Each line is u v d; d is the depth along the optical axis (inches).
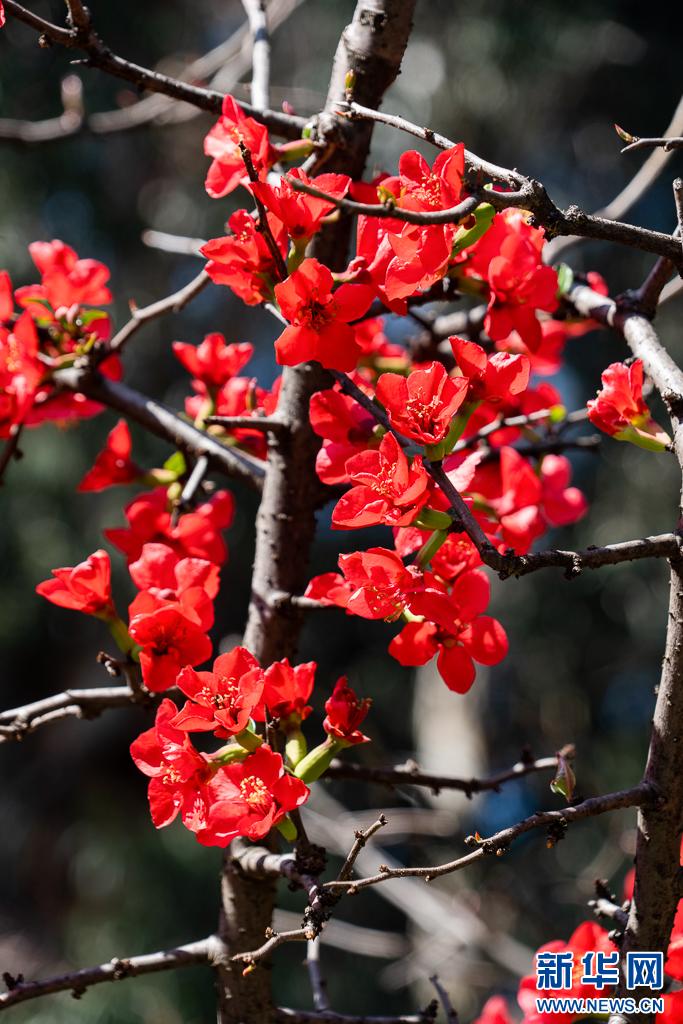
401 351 86.0
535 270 79.1
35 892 238.5
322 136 79.6
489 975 158.1
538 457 84.9
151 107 100.2
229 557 223.6
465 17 214.4
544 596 228.5
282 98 130.6
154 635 77.0
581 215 75.0
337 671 244.8
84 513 211.0
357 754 162.1
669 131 87.2
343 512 74.2
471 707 227.0
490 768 226.8
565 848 211.2
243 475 83.4
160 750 76.0
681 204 75.8
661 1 228.5
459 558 76.7
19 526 208.2
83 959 209.8
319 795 149.0
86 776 247.3
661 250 75.5
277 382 82.4
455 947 144.3
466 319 84.4
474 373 74.8
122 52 207.3
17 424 81.6
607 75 225.1
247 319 227.3
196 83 105.5
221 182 78.6
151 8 210.4
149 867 220.2
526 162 228.1
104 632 239.9
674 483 217.9
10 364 81.7
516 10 214.5
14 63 192.1
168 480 84.7
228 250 76.9
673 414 76.5
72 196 213.2
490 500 80.7
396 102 213.5
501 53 212.5
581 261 218.8
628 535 217.6
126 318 217.5
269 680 76.5
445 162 74.9
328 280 76.0
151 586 78.2
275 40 223.8
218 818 75.2
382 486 74.2
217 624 228.7
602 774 223.9
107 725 248.8
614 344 219.3
